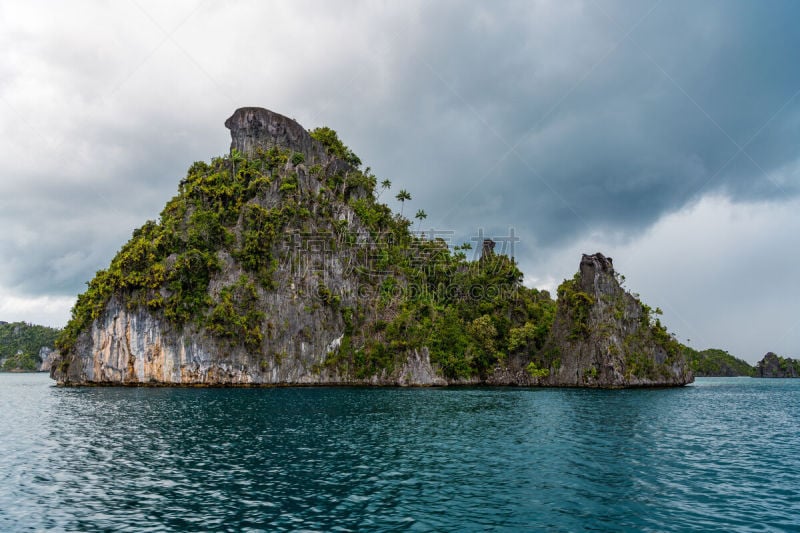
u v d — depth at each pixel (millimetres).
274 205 134250
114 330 115375
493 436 49500
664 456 40938
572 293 143500
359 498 28938
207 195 133250
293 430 52094
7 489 30594
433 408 74250
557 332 146125
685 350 198750
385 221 165625
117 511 26594
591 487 31594
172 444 44312
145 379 113938
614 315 136375
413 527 24516
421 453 41188
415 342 131250
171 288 114750
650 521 25734
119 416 62594
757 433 53594
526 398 94250
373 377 126562
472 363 144000
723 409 79000
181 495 29344
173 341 114125
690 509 27656
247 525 24625
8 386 135750
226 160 145000
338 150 173500
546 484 32188
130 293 115688
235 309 117375
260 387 116000
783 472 35875
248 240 123312
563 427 56094
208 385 114312
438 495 29641
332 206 147125
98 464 36844
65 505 27578
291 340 121750
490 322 151625
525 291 175500
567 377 138500
